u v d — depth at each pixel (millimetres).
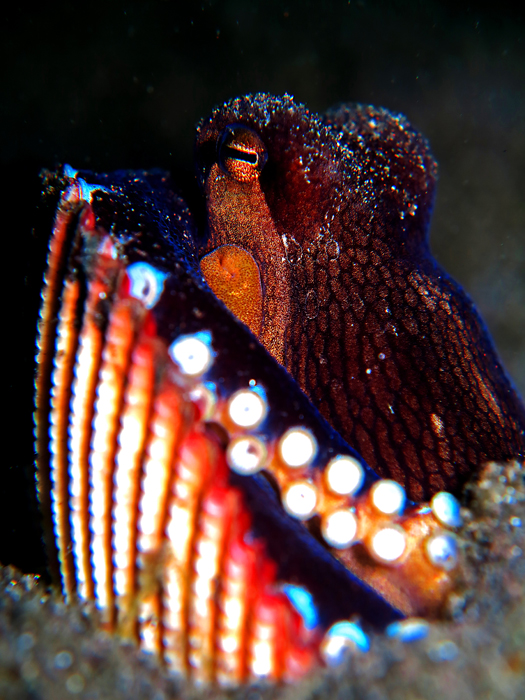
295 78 508
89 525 176
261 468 180
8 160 445
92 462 175
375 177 211
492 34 509
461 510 186
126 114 483
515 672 163
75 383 176
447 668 164
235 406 177
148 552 173
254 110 204
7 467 188
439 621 175
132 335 176
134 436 173
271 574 170
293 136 202
